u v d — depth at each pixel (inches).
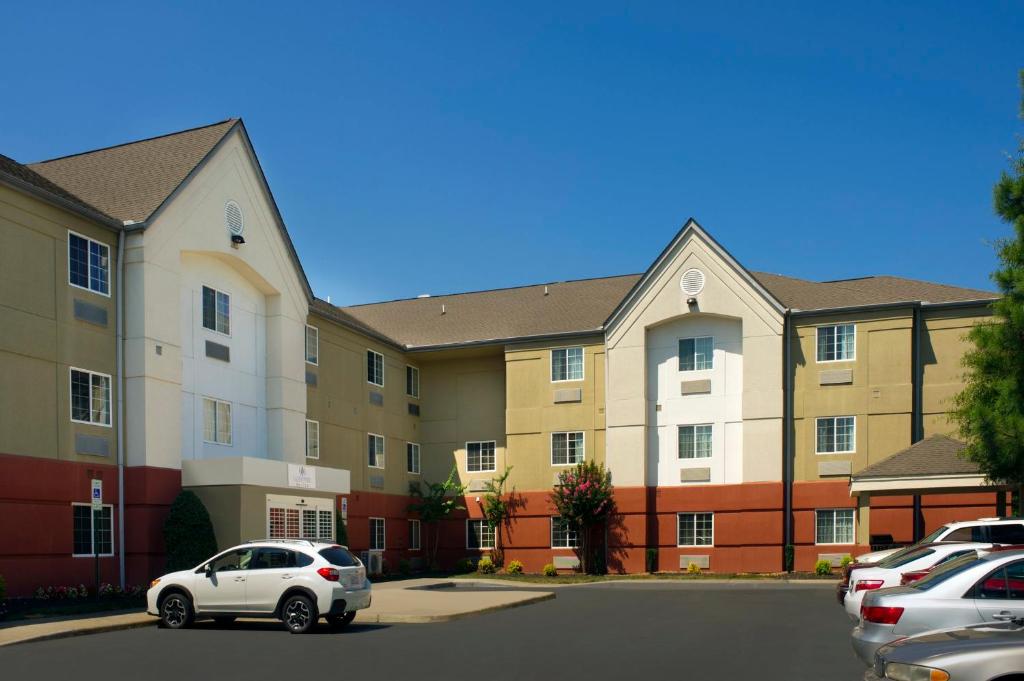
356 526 1549.0
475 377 1790.1
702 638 722.8
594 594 1196.5
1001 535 786.2
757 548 1496.1
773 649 658.8
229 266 1282.0
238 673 561.0
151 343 1098.1
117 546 1059.9
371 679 542.0
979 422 1047.0
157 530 1084.5
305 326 1416.1
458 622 849.5
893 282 1585.9
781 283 1659.7
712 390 1568.7
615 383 1609.3
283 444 1334.9
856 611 688.4
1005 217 1061.1
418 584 1344.7
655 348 1616.6
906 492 1254.3
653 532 1569.9
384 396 1684.3
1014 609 460.1
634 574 1545.3
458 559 1729.8
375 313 1948.8
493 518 1673.2
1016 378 1035.9
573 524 1588.3
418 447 1796.3
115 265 1096.2
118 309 1090.7
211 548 1094.4
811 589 1242.0
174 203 1145.4
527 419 1685.5
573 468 1625.2
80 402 1032.2
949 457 1226.0
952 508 1416.1
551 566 1581.0
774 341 1520.7
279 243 1359.5
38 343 985.5
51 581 976.3
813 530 1477.6
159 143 1268.5
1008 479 1066.1
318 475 1266.0
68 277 1029.8
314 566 757.3
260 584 759.7
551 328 1713.8
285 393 1350.9
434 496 1731.1
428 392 1815.9
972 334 1082.1
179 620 777.6
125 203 1144.8
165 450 1105.4
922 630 468.1
